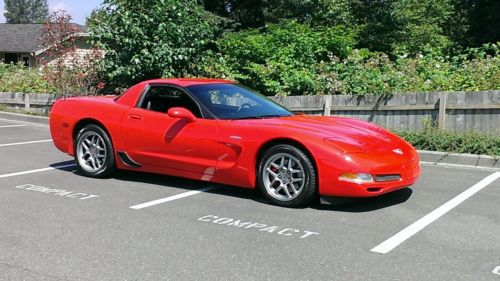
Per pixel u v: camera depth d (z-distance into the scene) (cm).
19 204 583
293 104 1158
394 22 2103
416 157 600
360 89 1107
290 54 1359
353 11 2239
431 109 978
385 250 437
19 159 870
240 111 646
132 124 679
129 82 1420
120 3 1381
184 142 629
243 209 565
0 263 409
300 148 558
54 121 759
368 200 601
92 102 732
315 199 602
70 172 764
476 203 589
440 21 2434
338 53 1407
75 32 1520
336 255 425
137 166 686
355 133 582
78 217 532
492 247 444
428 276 382
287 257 421
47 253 430
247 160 586
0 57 3666
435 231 488
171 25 1354
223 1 2381
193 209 565
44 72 1570
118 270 395
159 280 377
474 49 1288
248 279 379
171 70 1369
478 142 854
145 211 557
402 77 1117
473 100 933
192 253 431
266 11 2422
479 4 2166
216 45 1675
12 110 1580
